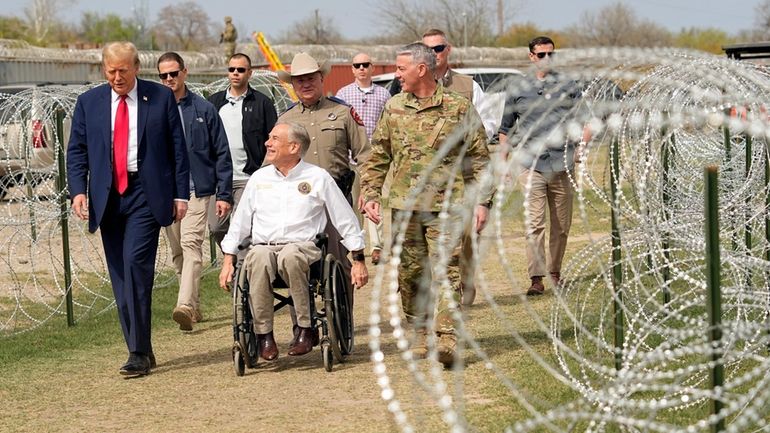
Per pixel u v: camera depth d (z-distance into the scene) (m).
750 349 5.21
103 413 7.68
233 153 11.41
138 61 8.70
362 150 9.78
